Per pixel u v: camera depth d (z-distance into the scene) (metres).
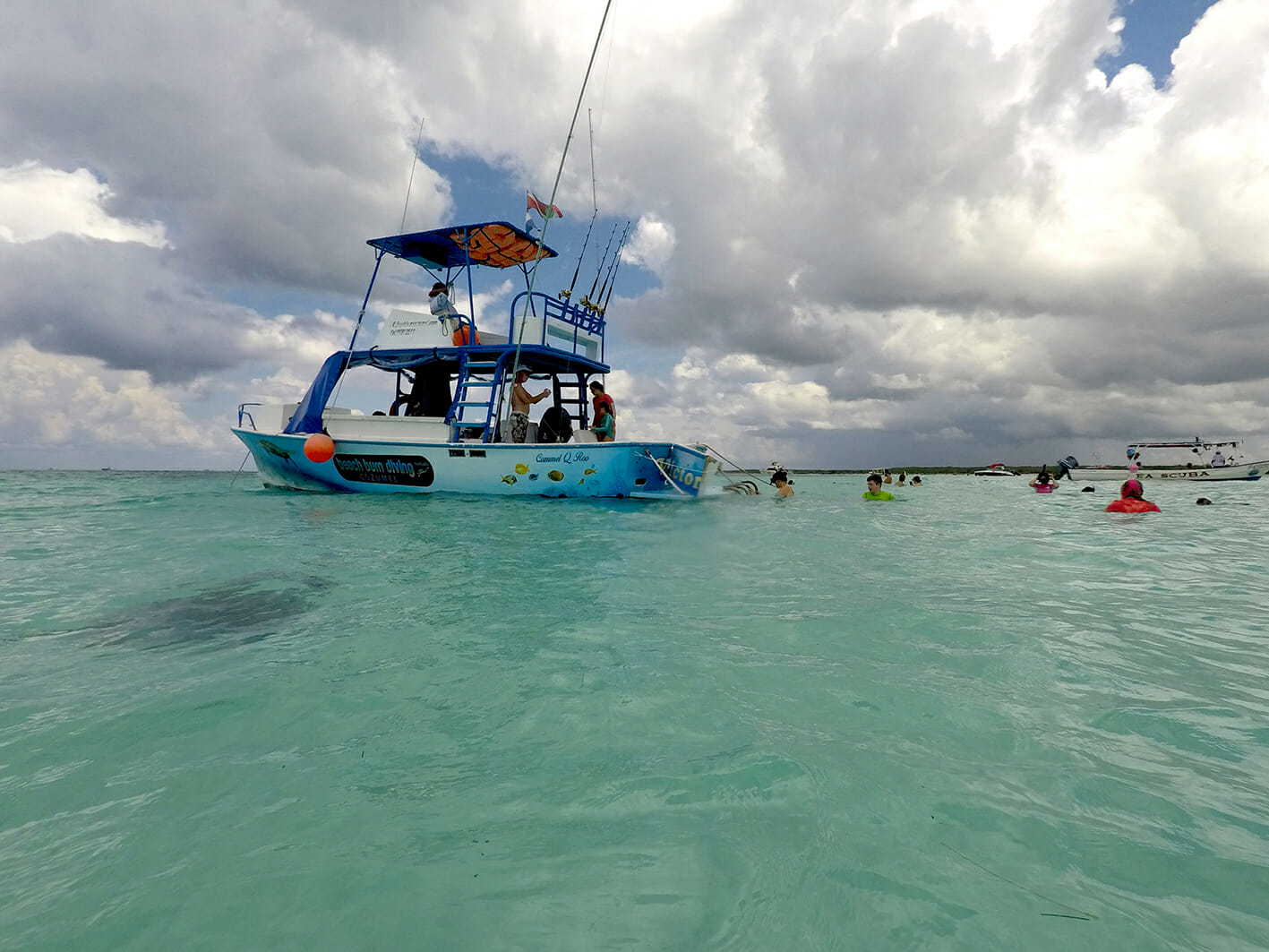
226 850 1.32
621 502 9.59
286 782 1.60
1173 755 1.73
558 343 10.92
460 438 10.98
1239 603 3.65
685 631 2.95
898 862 1.27
